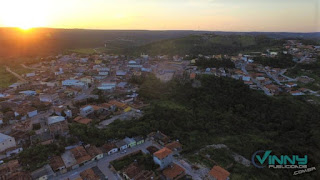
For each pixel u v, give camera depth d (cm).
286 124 11138
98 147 7681
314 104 13038
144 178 6225
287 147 9181
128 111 10650
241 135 10162
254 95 13362
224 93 13288
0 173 6047
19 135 7825
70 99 11938
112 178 6294
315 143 9894
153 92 13275
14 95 12406
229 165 7538
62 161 6706
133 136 8512
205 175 6788
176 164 7119
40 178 5988
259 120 11725
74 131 8069
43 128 8512
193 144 8631
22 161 6594
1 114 9512
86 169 6612
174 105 11812
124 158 7262
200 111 11562
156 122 9506
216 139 9538
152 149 7812
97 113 10031
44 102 11062
